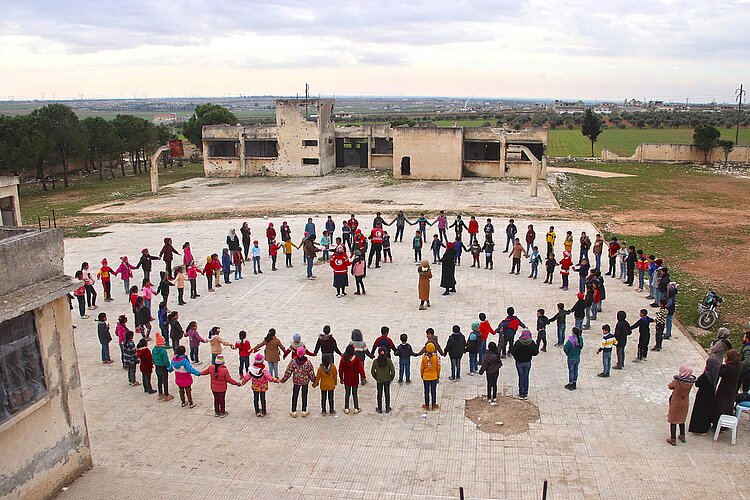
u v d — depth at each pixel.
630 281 24.28
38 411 10.84
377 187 52.19
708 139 67.75
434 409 14.47
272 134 60.50
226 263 24.78
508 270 26.33
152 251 30.02
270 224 27.16
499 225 35.53
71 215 41.47
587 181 56.12
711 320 19.59
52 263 11.38
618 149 92.88
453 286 23.00
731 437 13.05
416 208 41.28
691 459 12.27
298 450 12.81
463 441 13.08
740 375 13.54
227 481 11.74
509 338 16.94
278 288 24.08
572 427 13.58
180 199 47.88
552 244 26.34
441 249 29.50
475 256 26.62
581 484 11.52
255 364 14.00
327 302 22.20
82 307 21.19
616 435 13.23
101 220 39.06
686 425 13.60
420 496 11.22
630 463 12.17
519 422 13.83
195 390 15.77
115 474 11.98
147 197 49.34
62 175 67.25
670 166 67.38
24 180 60.88
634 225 36.66
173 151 76.12
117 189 55.28
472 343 15.88
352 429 13.66
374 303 22.00
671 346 18.08
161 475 11.94
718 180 56.44
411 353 15.56
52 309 11.18
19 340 10.41
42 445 10.93
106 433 13.58
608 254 28.64
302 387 14.05
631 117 168.25
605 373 16.02
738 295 23.02
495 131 56.50
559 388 15.43
